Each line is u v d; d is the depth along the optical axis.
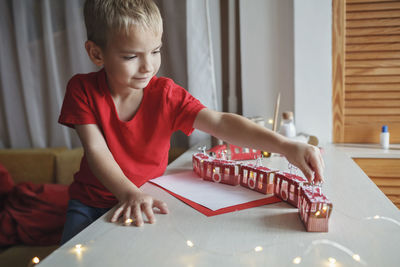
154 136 0.95
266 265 0.48
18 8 1.85
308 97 1.55
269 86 1.61
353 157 1.43
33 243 1.38
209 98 1.64
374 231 0.58
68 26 1.82
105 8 0.76
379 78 1.54
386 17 1.49
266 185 0.78
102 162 0.84
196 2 1.59
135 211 0.67
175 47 1.74
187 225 0.63
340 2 1.49
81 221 0.92
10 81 1.96
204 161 0.91
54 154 1.82
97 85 0.93
